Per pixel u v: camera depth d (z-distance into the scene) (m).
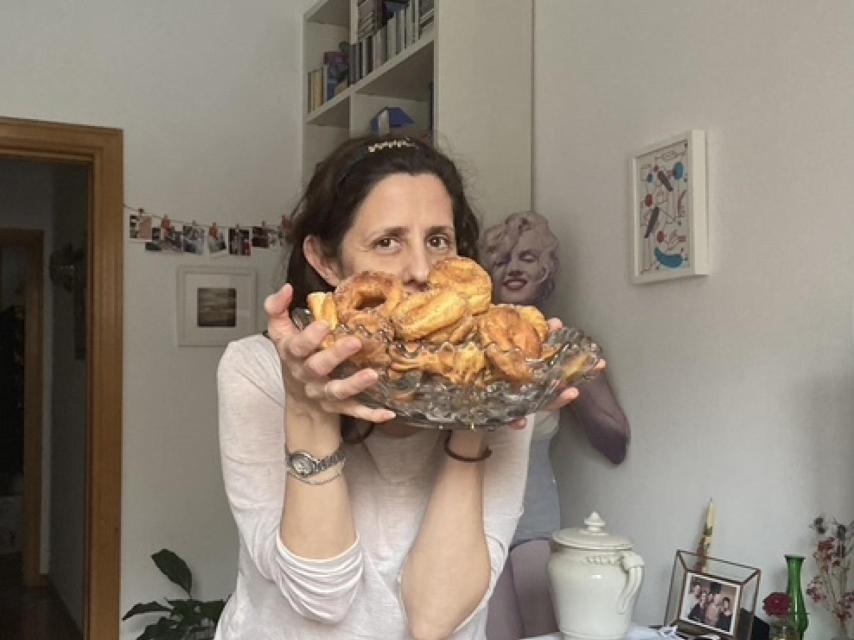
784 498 1.51
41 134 2.69
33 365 5.01
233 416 0.87
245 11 2.99
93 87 2.77
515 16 2.22
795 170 1.49
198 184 2.88
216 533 2.85
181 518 2.81
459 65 2.15
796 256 1.49
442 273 0.68
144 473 2.77
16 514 5.62
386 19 2.57
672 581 1.65
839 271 1.41
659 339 1.81
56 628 4.10
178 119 2.87
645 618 1.82
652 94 1.84
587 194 2.04
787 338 1.50
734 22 1.63
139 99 2.82
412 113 2.66
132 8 2.83
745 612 1.46
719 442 1.65
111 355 2.72
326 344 0.63
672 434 1.77
